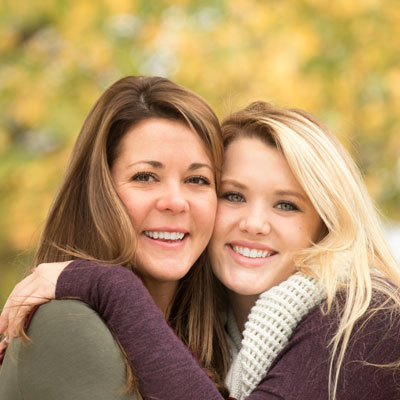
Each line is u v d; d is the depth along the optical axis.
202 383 6.83
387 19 14.77
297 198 8.38
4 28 15.42
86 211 7.93
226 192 8.45
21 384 6.77
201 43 14.30
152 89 7.98
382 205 16.05
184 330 8.80
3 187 14.70
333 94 14.47
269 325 7.91
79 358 6.60
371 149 15.84
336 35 14.77
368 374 7.42
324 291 7.93
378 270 8.42
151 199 7.74
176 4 14.70
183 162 7.84
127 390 6.62
